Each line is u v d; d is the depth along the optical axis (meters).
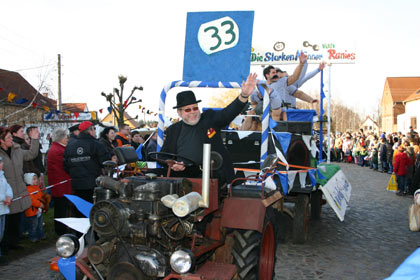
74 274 2.78
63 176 6.12
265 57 10.75
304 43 10.45
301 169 5.98
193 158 3.72
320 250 5.84
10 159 5.34
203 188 2.71
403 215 8.70
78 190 5.74
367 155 22.52
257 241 3.48
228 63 4.86
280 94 7.59
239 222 3.32
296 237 6.13
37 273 4.65
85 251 2.99
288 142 5.49
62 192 6.07
